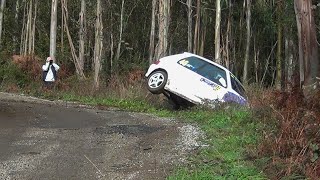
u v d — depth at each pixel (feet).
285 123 21.24
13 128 29.04
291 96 23.93
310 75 25.91
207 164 20.79
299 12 26.89
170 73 43.73
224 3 103.76
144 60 93.86
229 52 104.06
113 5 100.73
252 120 28.55
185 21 102.94
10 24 108.17
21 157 22.24
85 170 20.42
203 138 25.94
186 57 44.65
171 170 20.22
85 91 58.49
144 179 19.19
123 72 84.43
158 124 31.55
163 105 47.80
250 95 42.68
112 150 23.76
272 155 20.52
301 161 18.98
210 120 31.65
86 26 88.12
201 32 98.07
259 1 97.71
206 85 42.37
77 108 41.09
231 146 23.52
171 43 94.17
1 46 92.07
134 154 22.98
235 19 107.04
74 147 24.32
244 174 19.02
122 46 104.37
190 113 37.37
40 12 105.91
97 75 67.82
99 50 75.51
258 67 109.60
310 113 20.77
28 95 54.70
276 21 96.48
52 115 35.17
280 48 93.91
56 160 21.84
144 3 108.17
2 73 71.82
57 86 61.52
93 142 25.49
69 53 91.15
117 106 47.37
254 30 107.45
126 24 104.99
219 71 43.55
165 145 24.64
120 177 19.47
